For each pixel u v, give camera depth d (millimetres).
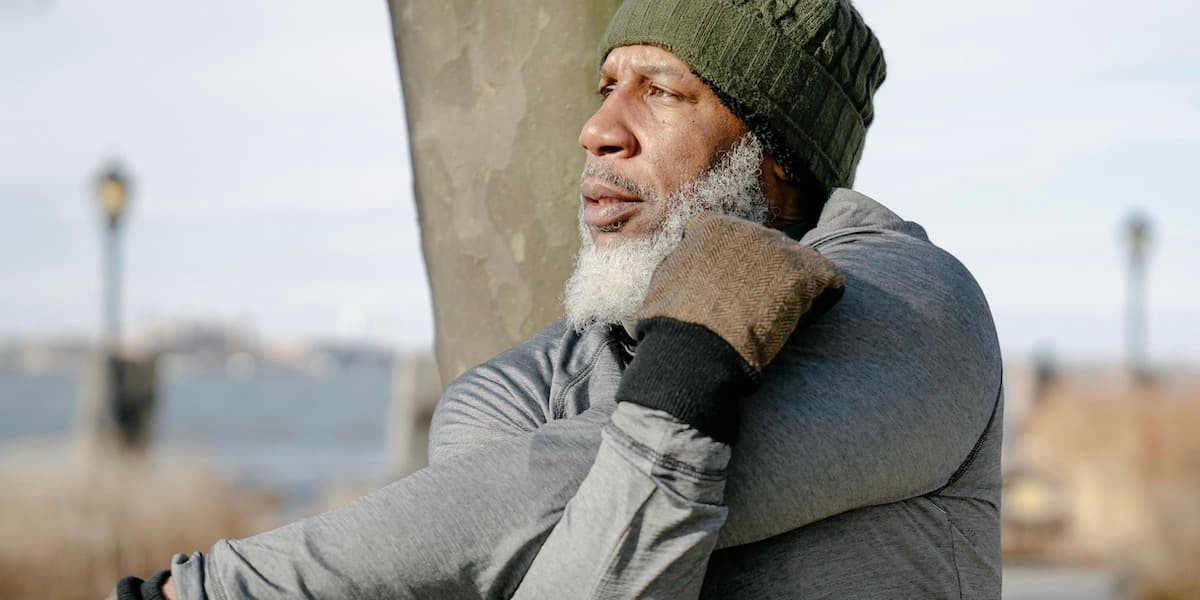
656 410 1398
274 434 41656
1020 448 18734
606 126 1854
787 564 1538
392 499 1513
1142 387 21328
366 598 1477
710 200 1845
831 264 1490
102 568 10930
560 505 1489
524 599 1454
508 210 2506
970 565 1661
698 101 1850
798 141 1885
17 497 11414
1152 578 11602
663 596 1407
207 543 11711
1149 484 15172
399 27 2598
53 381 106312
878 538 1570
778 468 1475
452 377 2580
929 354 1586
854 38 1939
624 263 1817
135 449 15008
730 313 1421
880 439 1513
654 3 1856
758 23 1834
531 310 2502
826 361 1532
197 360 137375
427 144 2574
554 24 2453
